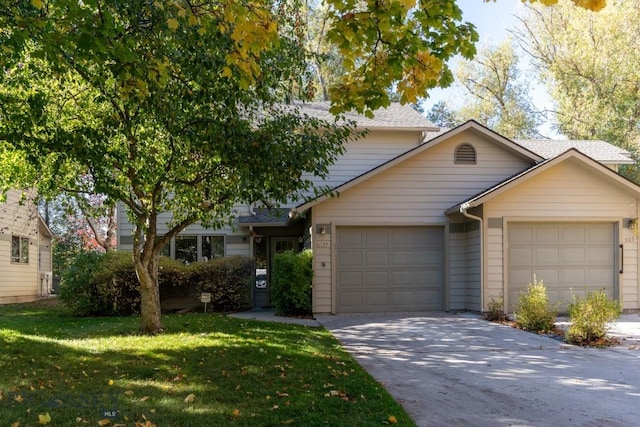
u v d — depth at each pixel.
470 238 14.38
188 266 16.36
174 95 7.64
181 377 6.88
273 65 8.95
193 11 5.72
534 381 7.17
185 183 9.52
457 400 6.23
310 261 14.42
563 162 13.95
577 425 5.37
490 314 12.98
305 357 8.17
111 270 15.28
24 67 8.47
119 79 6.24
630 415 5.68
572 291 13.92
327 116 18.27
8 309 17.53
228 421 5.21
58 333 11.03
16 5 5.58
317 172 9.18
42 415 4.97
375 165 17.92
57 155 8.82
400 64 5.33
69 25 5.44
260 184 8.79
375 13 4.93
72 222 29.44
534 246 13.95
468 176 14.88
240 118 9.46
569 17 27.47
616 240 14.06
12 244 21.95
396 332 11.24
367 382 6.88
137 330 10.99
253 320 12.78
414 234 14.77
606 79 25.16
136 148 9.41
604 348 9.55
